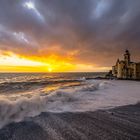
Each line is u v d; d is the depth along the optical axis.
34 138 4.33
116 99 11.37
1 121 5.20
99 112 7.41
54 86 25.64
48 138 4.36
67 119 6.12
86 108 8.12
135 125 5.64
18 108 5.92
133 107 8.72
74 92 13.35
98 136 4.57
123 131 5.03
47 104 7.96
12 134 4.54
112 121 6.05
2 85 27.31
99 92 15.39
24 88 22.20
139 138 4.53
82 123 5.71
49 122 5.65
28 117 5.98
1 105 5.39
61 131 4.89
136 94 14.24
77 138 4.40
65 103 8.98
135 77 56.69
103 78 63.00
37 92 16.34
